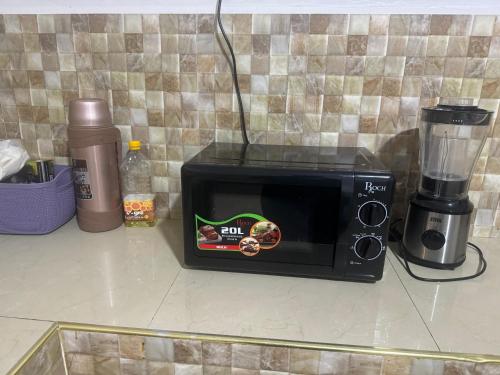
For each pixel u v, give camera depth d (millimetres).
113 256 869
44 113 1040
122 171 1037
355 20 891
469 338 618
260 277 792
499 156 940
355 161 800
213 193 757
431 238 812
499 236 994
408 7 873
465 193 833
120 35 961
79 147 924
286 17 906
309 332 624
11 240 941
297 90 951
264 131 991
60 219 997
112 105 1014
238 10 917
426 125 871
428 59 897
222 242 781
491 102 909
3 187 920
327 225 747
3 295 710
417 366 588
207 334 613
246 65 949
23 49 994
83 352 640
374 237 735
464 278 791
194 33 942
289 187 737
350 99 944
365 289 752
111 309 673
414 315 673
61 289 734
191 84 979
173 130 1019
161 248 910
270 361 611
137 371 642
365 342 603
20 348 570
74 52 984
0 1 965
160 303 694
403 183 984
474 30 870
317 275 777
